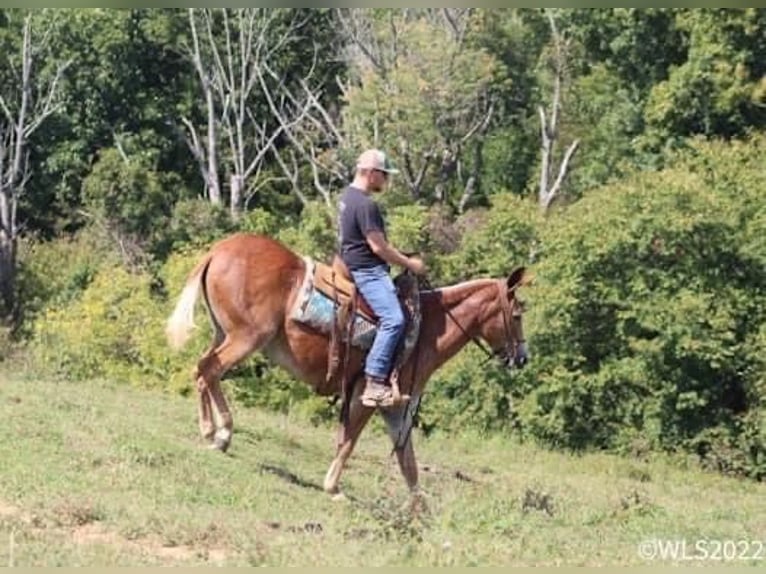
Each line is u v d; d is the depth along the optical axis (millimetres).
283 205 42812
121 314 23719
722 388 21719
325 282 11406
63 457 10914
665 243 21656
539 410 21984
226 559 8273
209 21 41688
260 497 10703
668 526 11031
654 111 33781
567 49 39531
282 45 42812
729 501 16234
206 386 12195
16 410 12859
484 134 40812
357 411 11477
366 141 38312
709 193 22156
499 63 39469
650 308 21422
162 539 8742
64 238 40406
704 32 33031
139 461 11180
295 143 39781
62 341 23672
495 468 17141
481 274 25219
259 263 11633
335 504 10969
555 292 21828
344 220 11188
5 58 42625
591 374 21906
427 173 38906
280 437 15086
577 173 39219
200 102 44094
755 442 21047
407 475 11570
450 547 8711
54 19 41469
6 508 9203
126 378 22594
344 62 42719
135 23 42500
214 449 12414
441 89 37531
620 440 21719
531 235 24688
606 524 10984
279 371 21234
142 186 36938
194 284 11836
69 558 7965
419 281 11742
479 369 22391
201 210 36969
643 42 36656
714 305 21438
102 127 43031
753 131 31375
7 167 41688
